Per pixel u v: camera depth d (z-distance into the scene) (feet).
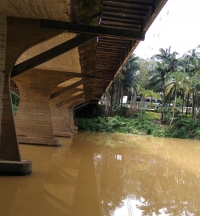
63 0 18.71
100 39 29.12
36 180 23.31
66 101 65.41
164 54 140.26
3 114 23.36
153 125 119.34
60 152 40.88
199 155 59.00
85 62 38.65
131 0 20.79
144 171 34.58
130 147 60.85
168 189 26.81
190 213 20.26
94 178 27.40
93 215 17.31
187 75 123.75
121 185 26.07
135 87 143.02
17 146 24.08
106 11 22.65
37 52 34.78
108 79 46.47
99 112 130.41
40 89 44.96
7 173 23.59
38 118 45.06
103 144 60.85
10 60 23.00
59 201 18.95
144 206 20.65
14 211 16.02
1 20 22.81
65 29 22.99
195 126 120.37
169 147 70.64
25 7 20.86
